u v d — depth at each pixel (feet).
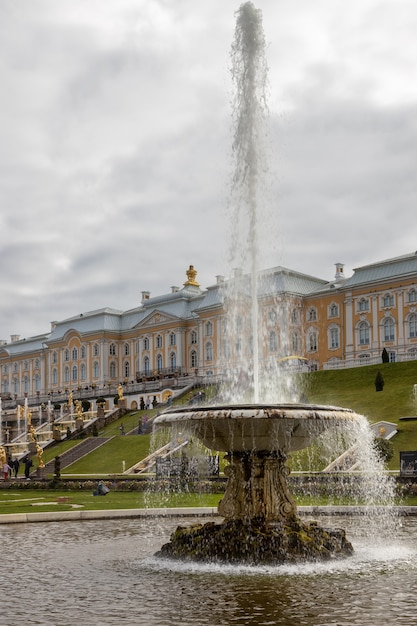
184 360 325.01
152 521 68.59
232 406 42.88
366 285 259.80
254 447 45.78
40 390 395.96
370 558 45.37
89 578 39.91
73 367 373.61
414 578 39.06
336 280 290.56
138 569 42.52
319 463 113.91
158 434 162.30
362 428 47.73
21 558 46.98
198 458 110.93
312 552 44.09
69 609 32.68
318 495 88.63
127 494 101.45
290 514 46.34
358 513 71.46
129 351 355.15
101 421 215.51
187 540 46.42
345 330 265.95
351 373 202.69
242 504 46.09
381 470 107.86
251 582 38.22
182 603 33.60
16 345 421.59
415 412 153.69
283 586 37.14
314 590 36.19
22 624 30.07
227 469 47.44
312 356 273.75
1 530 62.18
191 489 100.58
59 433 201.16
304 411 42.55
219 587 37.09
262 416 41.78
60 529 62.75
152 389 276.62
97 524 66.49
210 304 307.99
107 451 168.86
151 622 30.12
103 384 352.90
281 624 29.58
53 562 45.32
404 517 69.10
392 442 131.44
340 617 30.68
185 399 224.94
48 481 124.26
